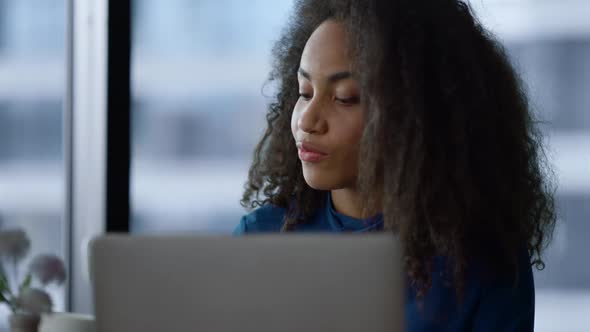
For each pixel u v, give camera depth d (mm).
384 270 1143
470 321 1658
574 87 3059
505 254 1655
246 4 3039
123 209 3031
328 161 1676
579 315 3105
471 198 1634
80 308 3021
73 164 3023
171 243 1155
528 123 1866
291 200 1910
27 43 2973
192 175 3088
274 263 1148
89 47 2984
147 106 3066
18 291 1372
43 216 3014
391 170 1627
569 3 3031
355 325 1145
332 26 1688
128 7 2986
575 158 3064
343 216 1787
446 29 1683
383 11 1659
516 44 3057
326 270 1146
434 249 1646
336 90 1655
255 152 2006
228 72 3059
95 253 1157
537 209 1825
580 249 3080
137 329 1152
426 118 1629
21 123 2994
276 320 1147
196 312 1150
